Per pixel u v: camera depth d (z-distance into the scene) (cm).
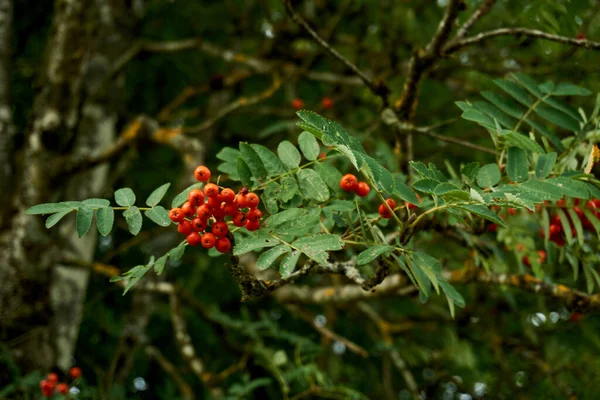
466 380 557
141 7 641
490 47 475
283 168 202
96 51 521
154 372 732
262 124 702
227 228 182
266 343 693
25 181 473
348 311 599
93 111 511
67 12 512
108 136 522
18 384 386
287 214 183
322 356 558
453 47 279
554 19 321
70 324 467
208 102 729
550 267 325
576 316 454
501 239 273
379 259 203
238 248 170
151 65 707
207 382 457
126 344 576
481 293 506
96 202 181
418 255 184
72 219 485
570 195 175
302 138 207
